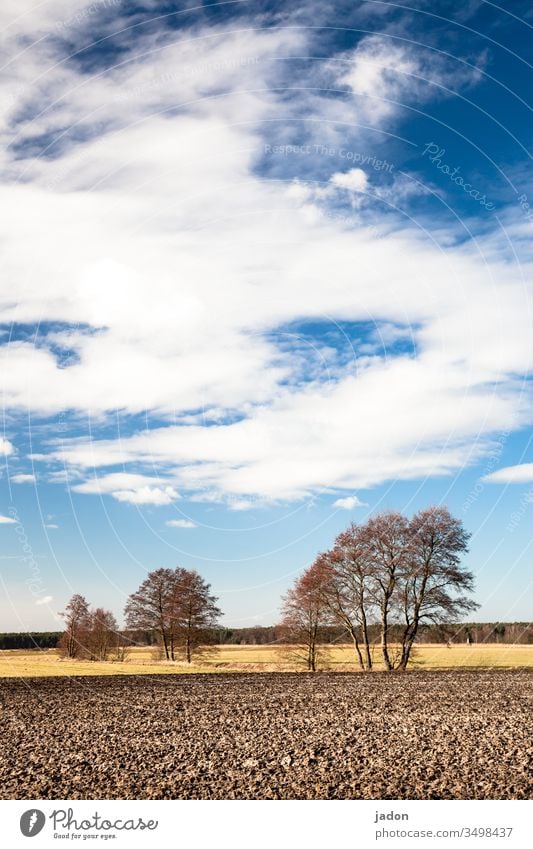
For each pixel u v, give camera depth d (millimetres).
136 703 30453
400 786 14336
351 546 47906
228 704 29578
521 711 25750
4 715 26625
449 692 33438
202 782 14844
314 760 16891
